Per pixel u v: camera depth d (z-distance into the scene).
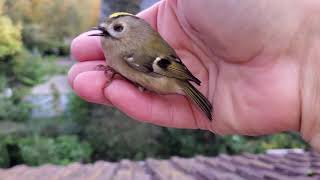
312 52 0.18
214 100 0.19
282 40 0.18
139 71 0.18
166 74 0.18
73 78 0.20
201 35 0.19
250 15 0.17
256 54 0.18
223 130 0.19
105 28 0.18
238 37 0.18
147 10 0.21
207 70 0.19
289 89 0.18
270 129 0.19
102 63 0.20
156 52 0.18
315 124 0.18
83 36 0.20
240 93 0.19
